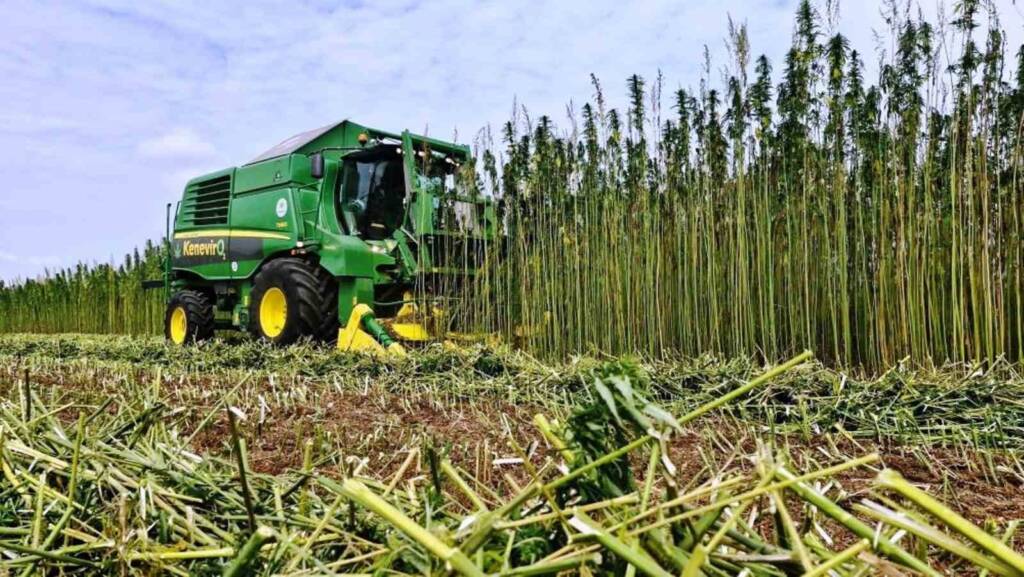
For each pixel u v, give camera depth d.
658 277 6.39
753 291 6.11
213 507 1.55
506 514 1.06
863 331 5.77
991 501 2.49
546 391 4.56
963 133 5.36
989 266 5.01
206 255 9.59
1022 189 5.04
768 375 0.99
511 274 7.34
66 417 3.17
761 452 1.03
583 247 6.90
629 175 6.79
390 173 8.02
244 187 9.03
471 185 7.39
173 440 1.96
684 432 0.99
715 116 6.38
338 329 7.42
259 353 6.73
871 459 0.87
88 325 17.88
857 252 5.78
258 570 1.26
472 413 4.13
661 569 0.88
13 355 8.89
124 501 1.38
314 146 8.46
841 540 1.81
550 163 7.14
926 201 5.25
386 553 1.13
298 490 1.63
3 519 1.50
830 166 5.93
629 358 1.11
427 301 7.33
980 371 4.49
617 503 1.01
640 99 6.64
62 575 1.36
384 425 3.68
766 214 5.93
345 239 7.33
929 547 1.57
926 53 5.40
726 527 0.92
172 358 7.15
